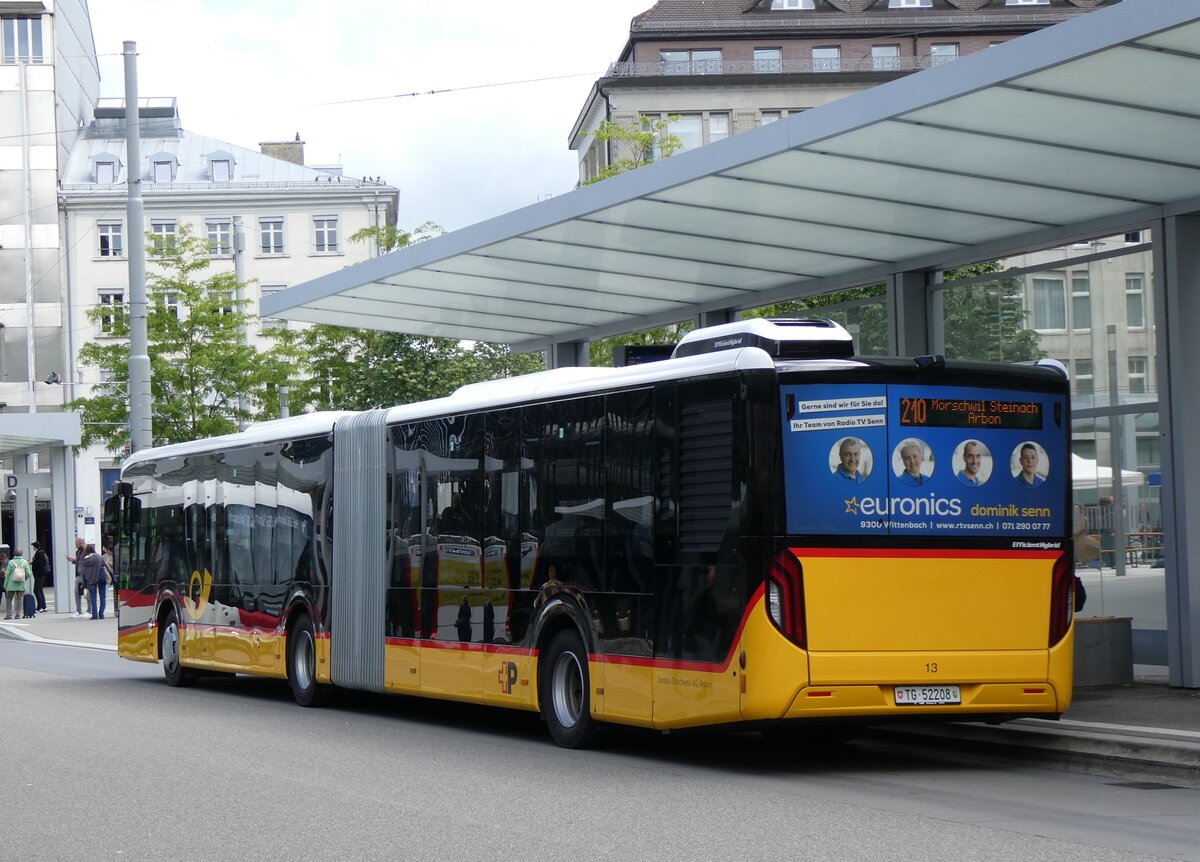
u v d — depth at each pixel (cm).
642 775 1167
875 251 1917
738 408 1130
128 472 2402
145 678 2342
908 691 1127
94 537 6188
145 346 2814
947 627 1141
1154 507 1670
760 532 1111
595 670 1286
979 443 1166
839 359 1141
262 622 1942
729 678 1121
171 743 1416
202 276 7869
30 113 7450
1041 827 898
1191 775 1093
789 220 1775
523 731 1538
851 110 1405
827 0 7756
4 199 7431
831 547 1119
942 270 1969
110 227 7744
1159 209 1623
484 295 2352
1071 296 1780
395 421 1655
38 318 7444
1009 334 1859
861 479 1132
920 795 1045
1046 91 1289
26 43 7462
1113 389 1728
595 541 1290
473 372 4466
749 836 872
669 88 7519
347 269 2298
